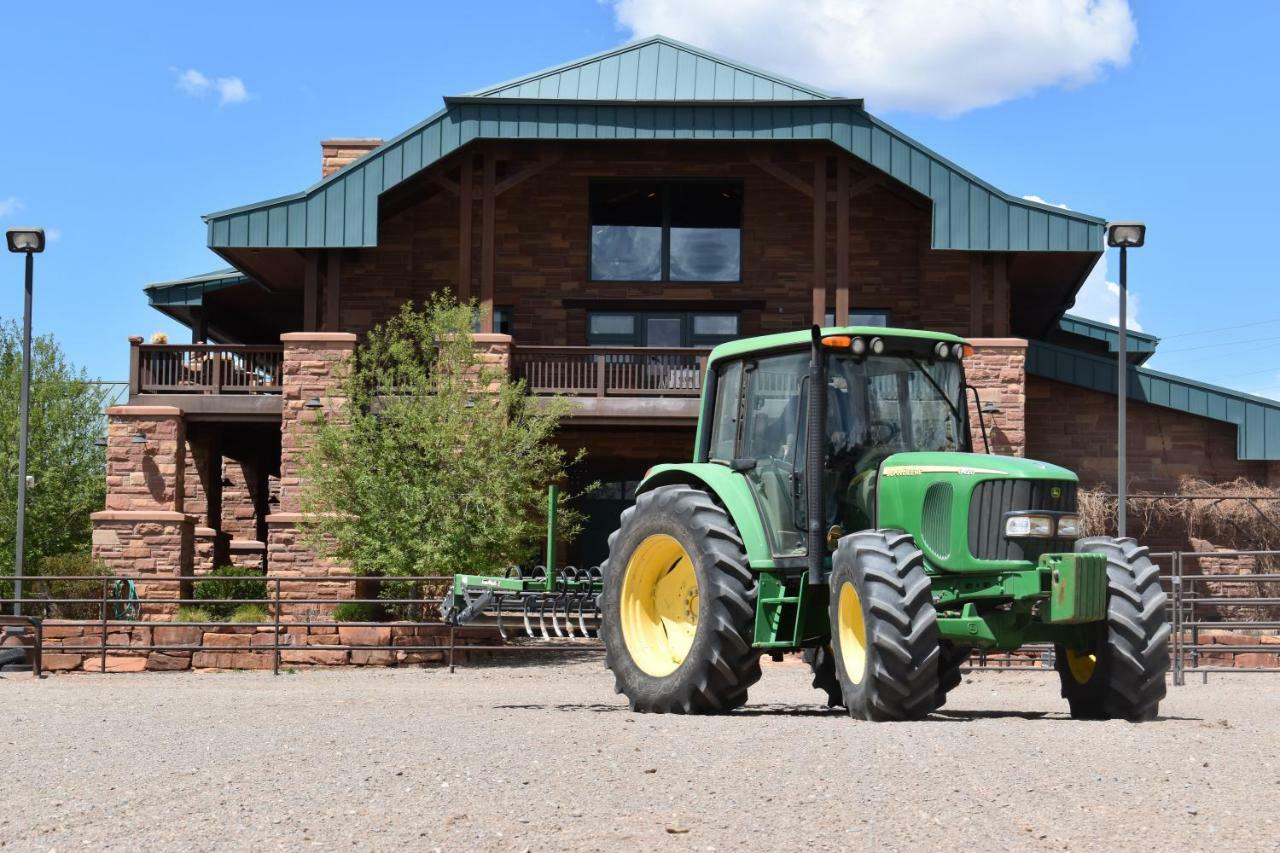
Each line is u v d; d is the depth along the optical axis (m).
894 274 27.30
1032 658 18.41
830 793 6.10
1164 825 5.52
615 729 8.73
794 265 27.25
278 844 5.30
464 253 24.62
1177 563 16.14
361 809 5.91
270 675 18.14
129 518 24.56
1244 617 24.17
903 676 8.70
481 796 6.15
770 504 10.27
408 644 19.89
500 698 13.50
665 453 27.27
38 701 13.14
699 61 26.00
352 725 9.41
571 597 12.46
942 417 10.45
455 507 21.27
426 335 23.02
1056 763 6.89
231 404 25.14
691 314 27.45
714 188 27.53
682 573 10.97
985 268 24.72
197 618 22.48
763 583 10.08
